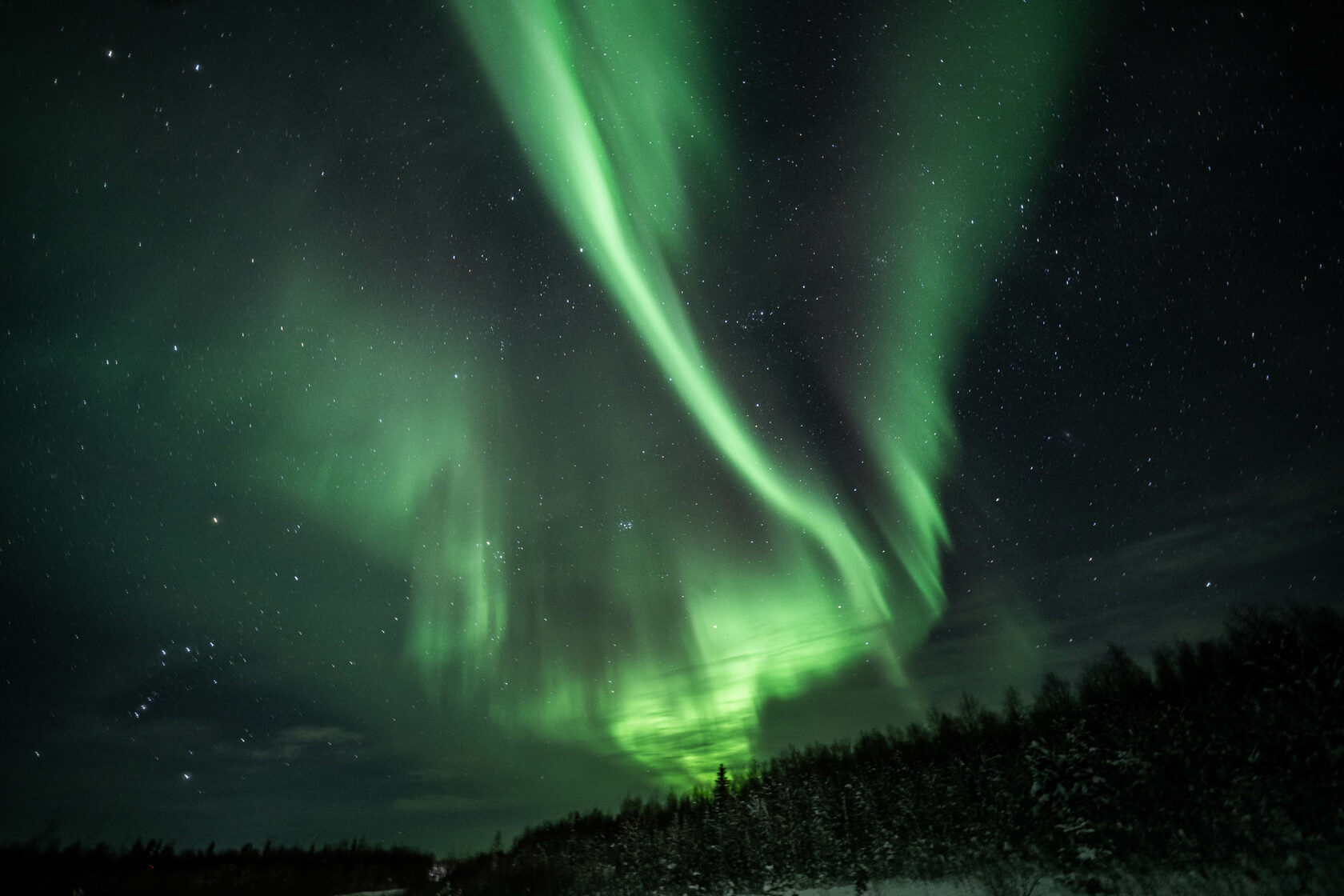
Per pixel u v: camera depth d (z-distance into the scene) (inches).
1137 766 616.7
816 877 907.4
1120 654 1296.8
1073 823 601.9
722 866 1067.9
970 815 818.2
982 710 1434.5
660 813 1569.9
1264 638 677.9
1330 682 565.6
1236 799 548.7
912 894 687.1
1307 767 531.2
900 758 1179.3
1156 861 534.6
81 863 1616.6
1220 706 665.6
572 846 1513.3
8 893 1327.5
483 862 1609.3
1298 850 469.4
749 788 1362.0
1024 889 587.2
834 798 1083.9
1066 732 714.8
